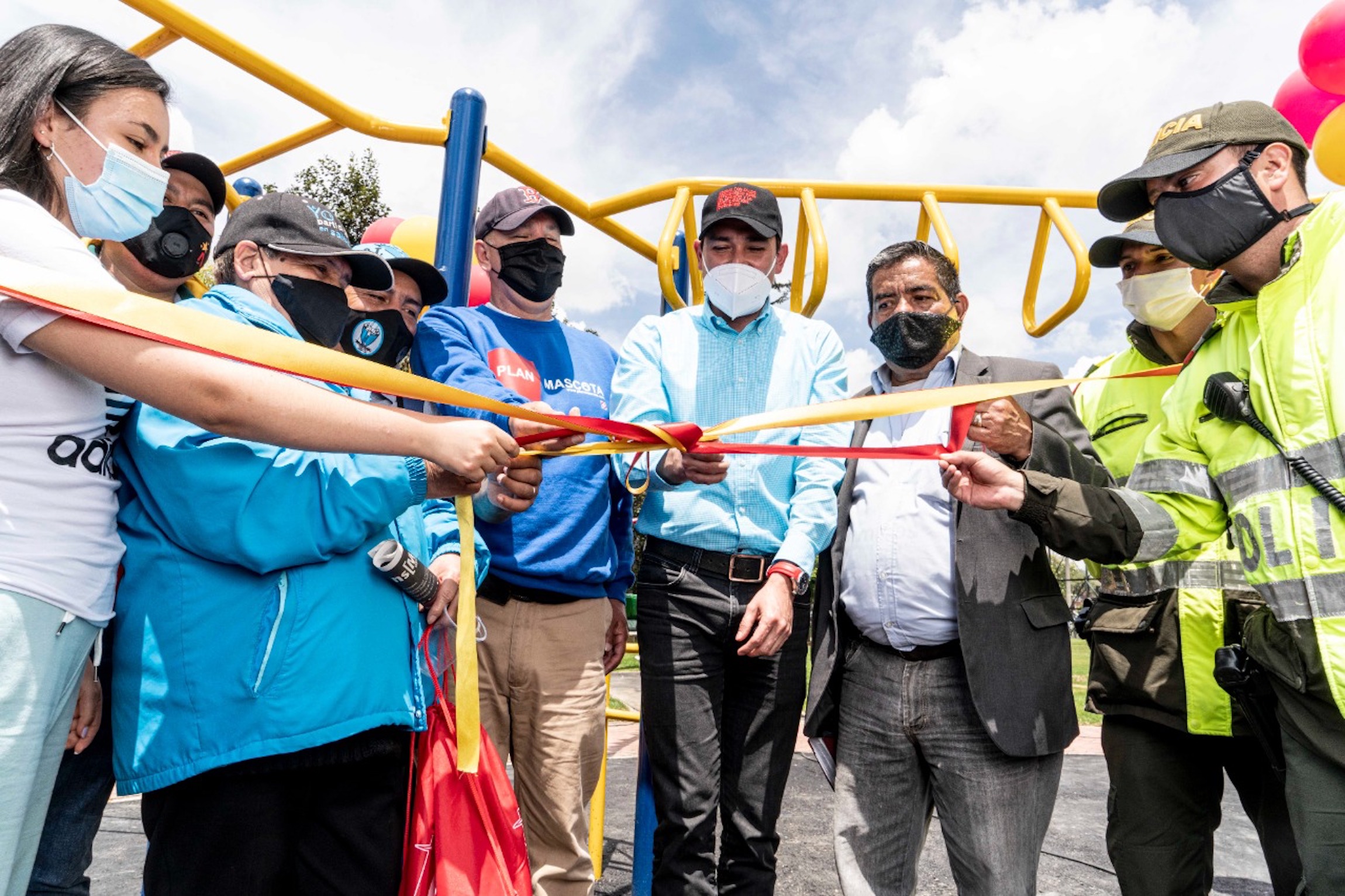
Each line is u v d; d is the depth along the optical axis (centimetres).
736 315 217
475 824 145
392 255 198
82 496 113
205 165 198
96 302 102
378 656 134
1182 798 199
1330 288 145
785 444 211
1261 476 151
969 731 185
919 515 195
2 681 102
